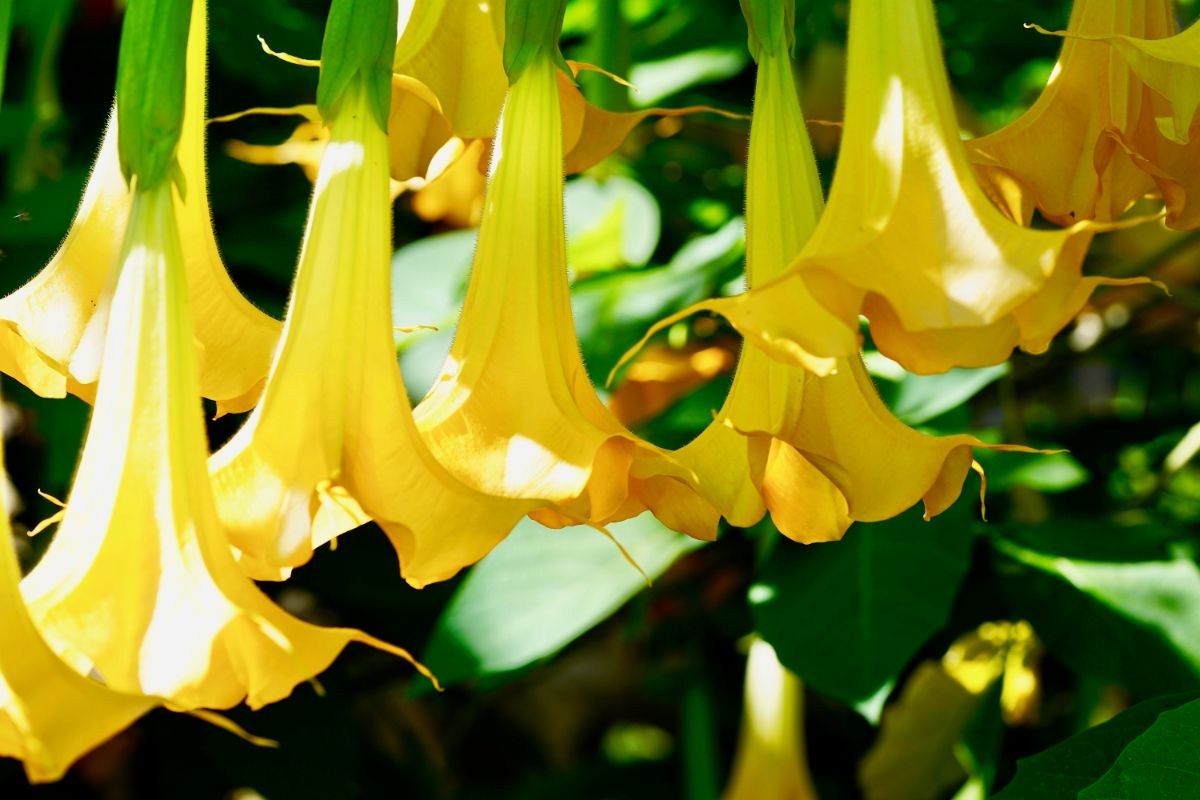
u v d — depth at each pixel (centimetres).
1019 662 193
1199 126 116
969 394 152
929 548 144
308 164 189
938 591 142
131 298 107
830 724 274
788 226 114
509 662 146
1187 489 239
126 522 105
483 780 329
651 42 239
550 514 110
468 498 107
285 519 106
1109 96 116
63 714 99
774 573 145
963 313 104
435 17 123
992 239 105
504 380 112
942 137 108
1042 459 161
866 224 107
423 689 146
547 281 114
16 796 227
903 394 157
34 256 191
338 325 109
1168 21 119
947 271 105
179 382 106
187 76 120
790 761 192
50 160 228
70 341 119
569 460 110
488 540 107
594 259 192
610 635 270
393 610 214
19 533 216
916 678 206
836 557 145
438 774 285
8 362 122
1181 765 117
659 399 185
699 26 238
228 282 121
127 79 108
